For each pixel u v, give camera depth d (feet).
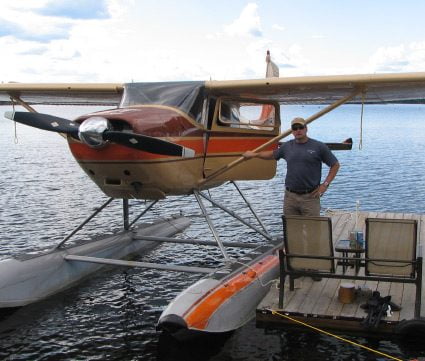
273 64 35.27
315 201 18.35
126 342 16.98
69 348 16.58
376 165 70.23
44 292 20.97
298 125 17.89
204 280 17.46
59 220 36.94
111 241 25.52
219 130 21.20
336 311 16.31
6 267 19.99
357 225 27.30
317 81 19.70
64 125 18.19
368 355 15.07
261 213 40.55
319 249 16.40
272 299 17.51
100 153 17.97
